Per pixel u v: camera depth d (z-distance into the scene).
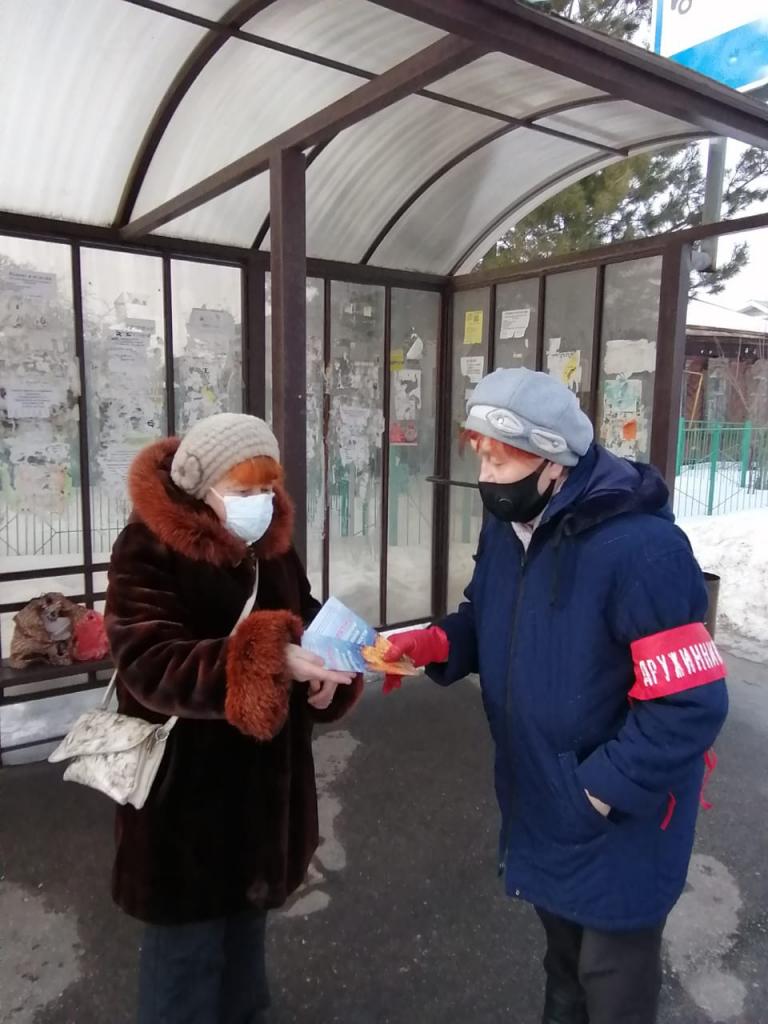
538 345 4.38
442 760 3.56
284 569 1.82
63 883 2.65
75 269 3.54
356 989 2.21
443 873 2.74
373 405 4.77
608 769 1.38
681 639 1.37
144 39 2.85
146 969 1.63
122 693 1.63
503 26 1.82
